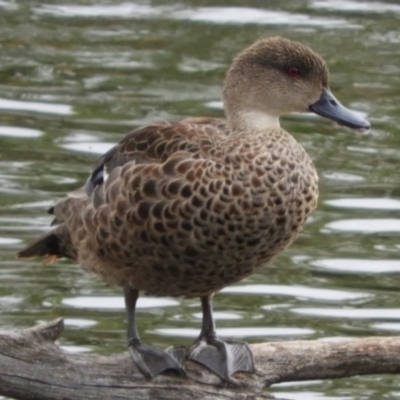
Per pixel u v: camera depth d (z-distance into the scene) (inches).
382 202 651.5
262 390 413.4
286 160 386.6
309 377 395.2
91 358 385.7
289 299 561.6
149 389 384.8
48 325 384.8
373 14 932.0
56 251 428.5
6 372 379.2
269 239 389.4
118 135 724.7
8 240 597.9
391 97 785.6
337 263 592.7
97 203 398.3
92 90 796.6
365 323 540.4
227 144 385.1
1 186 656.4
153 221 385.7
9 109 762.2
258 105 410.9
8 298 555.8
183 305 556.7
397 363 393.1
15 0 957.2
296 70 414.3
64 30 903.1
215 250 386.9
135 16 930.1
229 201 381.1
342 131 737.6
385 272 584.7
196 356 394.9
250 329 532.7
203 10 936.9
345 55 856.3
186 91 795.4
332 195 659.4
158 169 385.1
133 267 399.9
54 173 672.4
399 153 709.3
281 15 930.1
